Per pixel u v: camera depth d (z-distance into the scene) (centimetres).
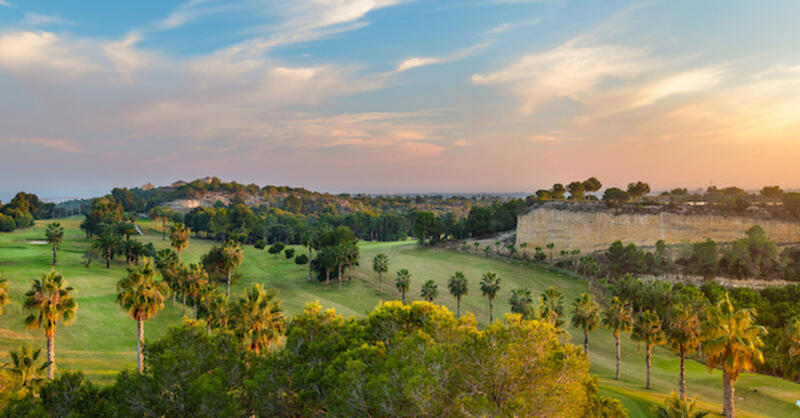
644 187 14600
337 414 2311
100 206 19162
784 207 12950
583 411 2444
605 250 13562
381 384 2242
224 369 3102
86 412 2831
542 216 14975
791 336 6112
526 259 14212
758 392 5803
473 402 2000
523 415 1911
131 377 2962
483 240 16862
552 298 7300
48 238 11500
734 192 18138
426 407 1994
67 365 5206
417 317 3269
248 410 2805
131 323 7456
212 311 5984
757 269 11062
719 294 9456
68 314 4528
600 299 10650
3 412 2886
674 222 12925
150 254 13838
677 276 11450
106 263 12319
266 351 3606
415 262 14438
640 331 6291
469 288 11538
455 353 2330
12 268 9956
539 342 2308
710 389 6175
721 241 12525
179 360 2986
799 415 5031
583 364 2389
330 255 11931
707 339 3725
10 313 6969
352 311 9712
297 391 2814
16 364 3562
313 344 3275
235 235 17312
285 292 11231
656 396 5406
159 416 2669
